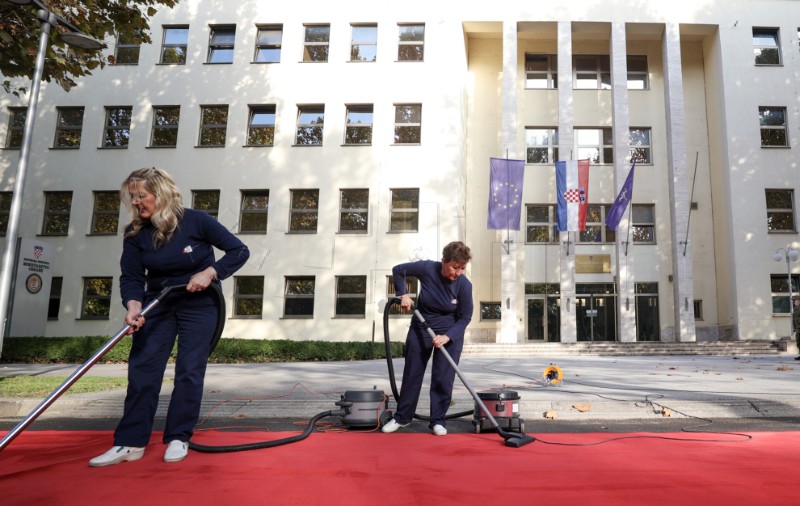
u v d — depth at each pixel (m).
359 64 21.84
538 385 7.66
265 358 14.55
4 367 11.64
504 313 20.94
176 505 2.30
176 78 22.12
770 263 21.59
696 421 5.52
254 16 22.39
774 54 23.05
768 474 2.79
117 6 8.79
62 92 22.16
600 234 23.27
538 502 2.31
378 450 3.53
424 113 21.36
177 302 3.51
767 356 17.45
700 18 22.94
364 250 20.72
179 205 3.57
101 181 21.50
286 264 20.83
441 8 21.97
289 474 2.84
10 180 21.66
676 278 21.73
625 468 2.96
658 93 23.95
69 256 20.92
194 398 3.42
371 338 20.09
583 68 24.62
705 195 23.58
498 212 20.58
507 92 22.31
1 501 2.36
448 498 2.38
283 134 21.64
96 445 3.75
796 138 22.31
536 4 22.77
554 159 23.94
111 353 13.66
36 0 6.95
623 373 9.91
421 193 20.89
